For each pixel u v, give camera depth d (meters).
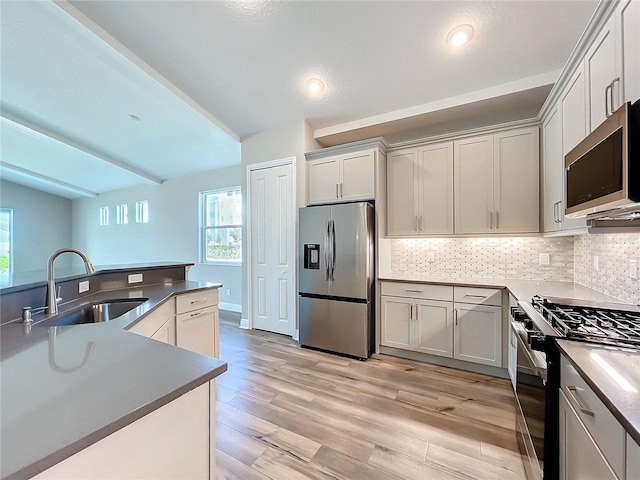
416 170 3.04
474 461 1.55
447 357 2.69
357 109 3.20
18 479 0.44
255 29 2.28
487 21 2.04
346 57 2.52
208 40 2.39
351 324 2.98
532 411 1.34
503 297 2.44
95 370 0.80
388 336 2.99
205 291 2.37
